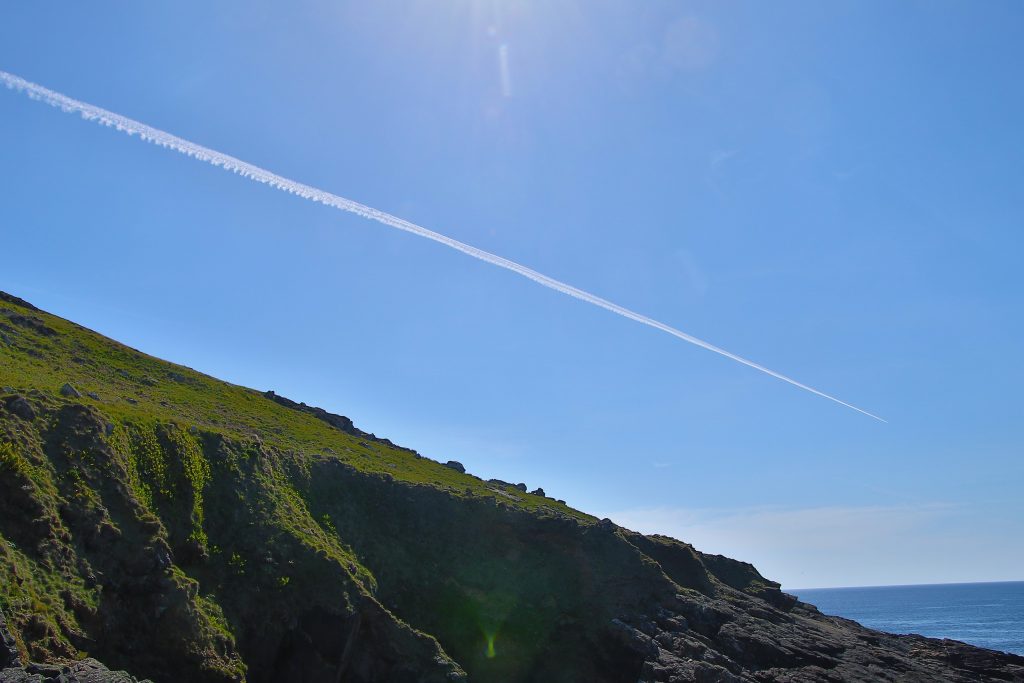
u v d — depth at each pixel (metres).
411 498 73.25
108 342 85.38
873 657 72.75
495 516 73.94
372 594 59.72
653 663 61.16
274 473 65.31
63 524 44.59
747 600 82.12
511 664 61.88
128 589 45.28
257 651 50.41
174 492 54.38
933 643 89.56
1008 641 172.75
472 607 65.31
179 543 51.47
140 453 54.72
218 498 57.28
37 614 38.16
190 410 73.88
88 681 35.59
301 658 51.53
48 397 53.16
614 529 78.94
